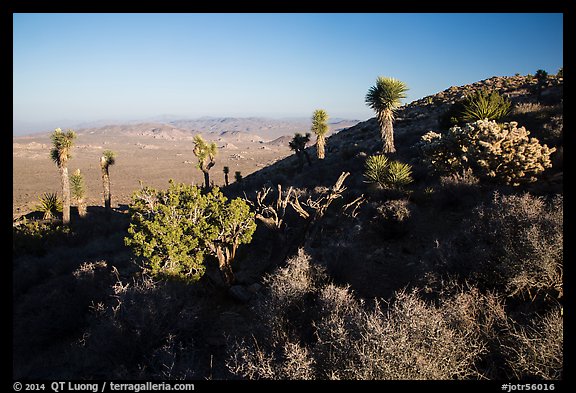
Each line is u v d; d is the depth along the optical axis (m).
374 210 10.38
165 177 116.50
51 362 6.15
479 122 11.48
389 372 3.37
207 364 5.29
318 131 28.95
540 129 12.94
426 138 17.84
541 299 4.47
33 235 15.78
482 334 4.01
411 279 6.60
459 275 5.40
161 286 6.84
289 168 33.47
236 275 8.90
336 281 6.84
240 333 6.30
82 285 8.03
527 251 4.60
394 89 16.45
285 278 6.11
